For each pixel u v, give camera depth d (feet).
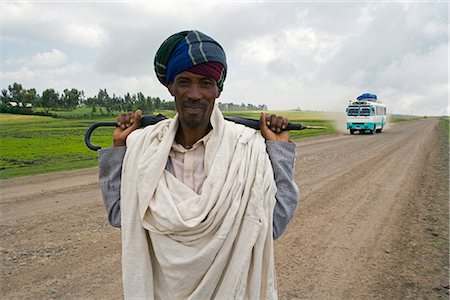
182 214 5.23
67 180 29.27
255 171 5.64
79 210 21.24
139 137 5.95
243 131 5.90
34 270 14.01
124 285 5.61
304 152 54.65
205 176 5.66
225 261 5.39
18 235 17.39
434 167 41.29
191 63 5.43
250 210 5.44
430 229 20.12
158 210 5.33
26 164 37.09
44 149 47.88
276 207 5.96
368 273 14.83
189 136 5.84
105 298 12.21
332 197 26.55
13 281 13.19
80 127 81.05
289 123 6.30
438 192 28.84
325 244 17.61
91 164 37.32
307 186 30.04
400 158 48.96
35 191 25.50
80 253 15.52
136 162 5.78
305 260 15.80
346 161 45.09
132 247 5.62
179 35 5.73
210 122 5.83
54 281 13.25
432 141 78.02
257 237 5.48
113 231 18.01
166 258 5.32
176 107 5.75
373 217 22.06
